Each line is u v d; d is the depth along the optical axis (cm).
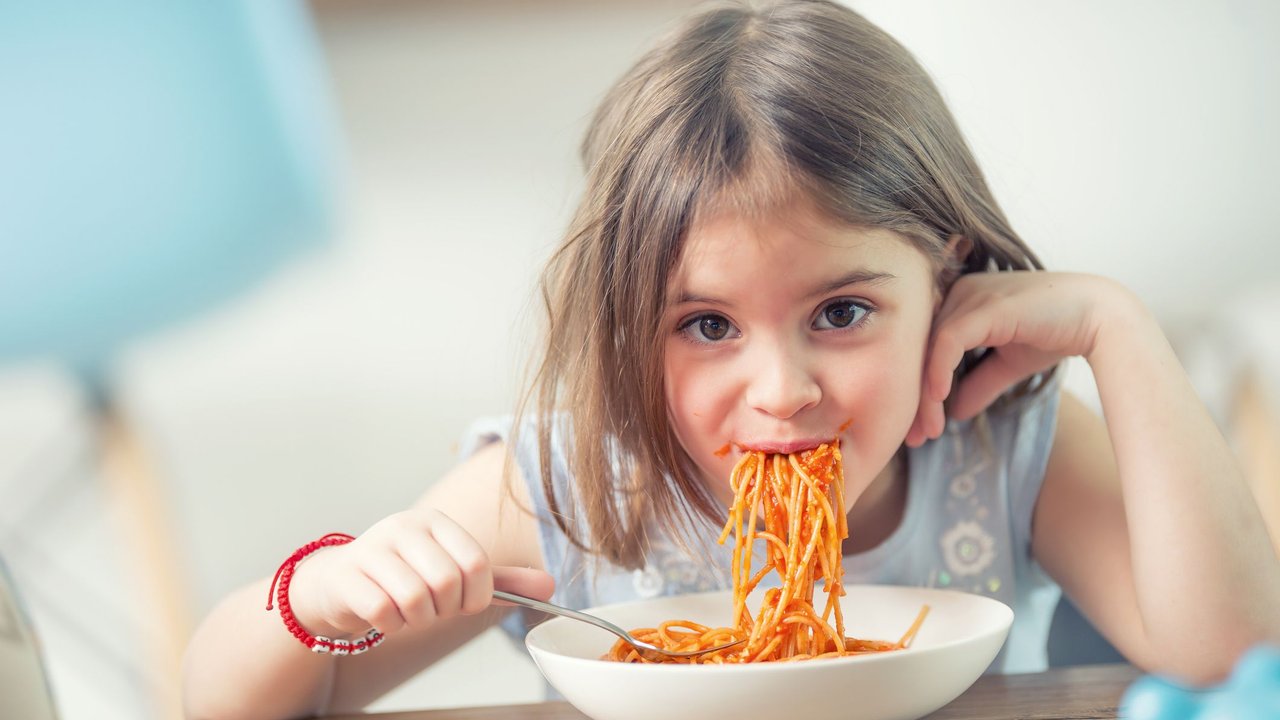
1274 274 221
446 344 251
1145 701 68
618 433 107
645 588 126
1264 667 59
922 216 100
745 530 118
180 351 228
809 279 89
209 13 197
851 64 102
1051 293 110
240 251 213
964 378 121
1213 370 216
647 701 74
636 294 98
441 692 226
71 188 197
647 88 106
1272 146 222
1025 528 128
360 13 246
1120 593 112
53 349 219
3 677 74
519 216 255
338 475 251
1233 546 98
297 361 241
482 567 86
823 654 93
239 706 105
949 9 225
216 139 202
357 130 248
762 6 114
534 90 255
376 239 246
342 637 96
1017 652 139
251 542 250
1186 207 226
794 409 90
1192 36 223
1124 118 225
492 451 132
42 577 246
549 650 88
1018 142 226
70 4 189
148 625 249
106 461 241
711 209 90
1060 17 224
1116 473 124
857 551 127
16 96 190
